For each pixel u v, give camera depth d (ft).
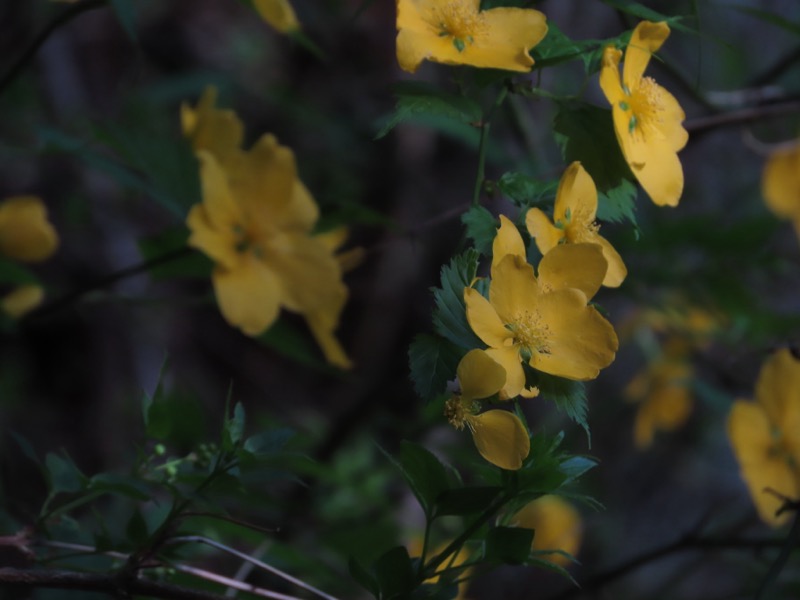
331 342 3.13
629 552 5.86
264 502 3.37
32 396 5.99
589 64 2.81
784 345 3.26
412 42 2.78
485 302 2.69
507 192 2.81
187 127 3.16
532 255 2.80
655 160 2.82
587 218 2.78
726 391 4.45
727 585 5.50
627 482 6.14
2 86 3.22
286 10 3.09
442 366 2.70
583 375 2.70
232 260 2.99
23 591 2.95
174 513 2.79
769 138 4.90
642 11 2.82
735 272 4.22
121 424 5.98
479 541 2.88
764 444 3.24
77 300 3.40
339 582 3.28
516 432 2.68
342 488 3.73
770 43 5.88
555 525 3.98
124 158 3.23
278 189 3.00
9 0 5.03
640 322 4.62
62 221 5.95
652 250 4.20
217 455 2.80
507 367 2.69
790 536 2.94
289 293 3.01
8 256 3.35
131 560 2.78
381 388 3.94
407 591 2.74
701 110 3.94
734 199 5.74
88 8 3.17
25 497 3.97
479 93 2.87
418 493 2.76
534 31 2.80
